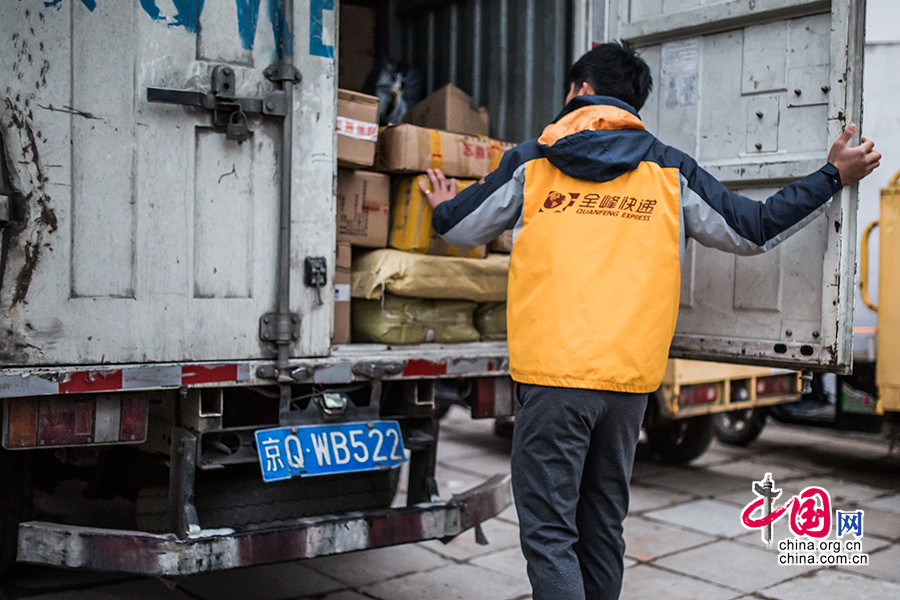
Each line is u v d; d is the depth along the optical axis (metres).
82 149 2.12
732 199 2.11
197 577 3.22
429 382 2.74
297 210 2.43
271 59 2.38
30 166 2.05
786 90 2.67
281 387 2.43
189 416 2.33
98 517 2.81
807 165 2.57
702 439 5.34
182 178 2.26
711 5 2.83
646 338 2.04
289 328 2.39
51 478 2.77
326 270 2.47
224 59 2.31
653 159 2.13
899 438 4.85
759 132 2.74
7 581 2.92
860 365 5.08
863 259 5.04
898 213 4.62
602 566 2.19
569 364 2.00
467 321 3.08
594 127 2.10
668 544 3.77
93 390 2.10
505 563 3.45
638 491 4.81
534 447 2.06
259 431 2.38
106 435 2.15
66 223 2.10
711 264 2.83
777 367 2.69
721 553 3.64
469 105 3.61
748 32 2.77
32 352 2.06
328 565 3.40
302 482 2.61
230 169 2.33
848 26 2.47
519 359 2.10
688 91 2.96
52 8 2.07
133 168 2.19
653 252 2.06
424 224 2.90
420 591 3.10
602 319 2.01
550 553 2.02
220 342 2.32
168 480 2.62
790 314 2.62
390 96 3.83
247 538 2.25
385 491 2.80
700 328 2.87
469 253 3.06
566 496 2.04
